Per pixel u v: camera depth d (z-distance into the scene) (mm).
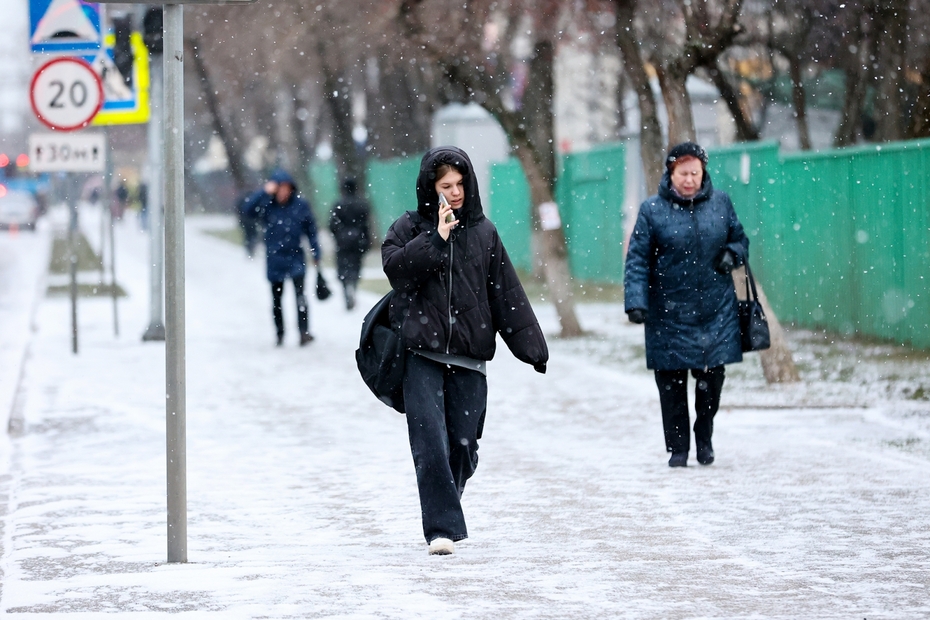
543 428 32906
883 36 55406
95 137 48875
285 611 15258
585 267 90438
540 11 63156
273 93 137500
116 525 21578
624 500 23531
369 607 15430
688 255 26484
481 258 19344
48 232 175875
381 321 19578
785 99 75875
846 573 17453
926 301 47688
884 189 50281
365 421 34531
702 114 72500
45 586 16781
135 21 53500
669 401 27047
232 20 76250
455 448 19641
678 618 14891
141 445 30578
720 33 44000
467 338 19219
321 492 24844
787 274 59031
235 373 45312
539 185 56781
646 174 52125
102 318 65938
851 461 27406
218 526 21578
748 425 32469
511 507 22984
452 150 19281
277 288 54812
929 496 23609
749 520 21562
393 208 138375
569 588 16484
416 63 89312
